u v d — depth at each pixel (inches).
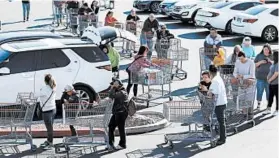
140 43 815.7
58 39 592.4
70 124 465.1
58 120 505.4
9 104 512.4
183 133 510.0
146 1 1315.2
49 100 464.4
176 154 465.1
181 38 1013.2
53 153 463.2
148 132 521.7
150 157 457.1
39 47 548.7
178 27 1141.1
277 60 559.5
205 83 504.1
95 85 565.9
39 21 1171.3
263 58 576.1
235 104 521.0
